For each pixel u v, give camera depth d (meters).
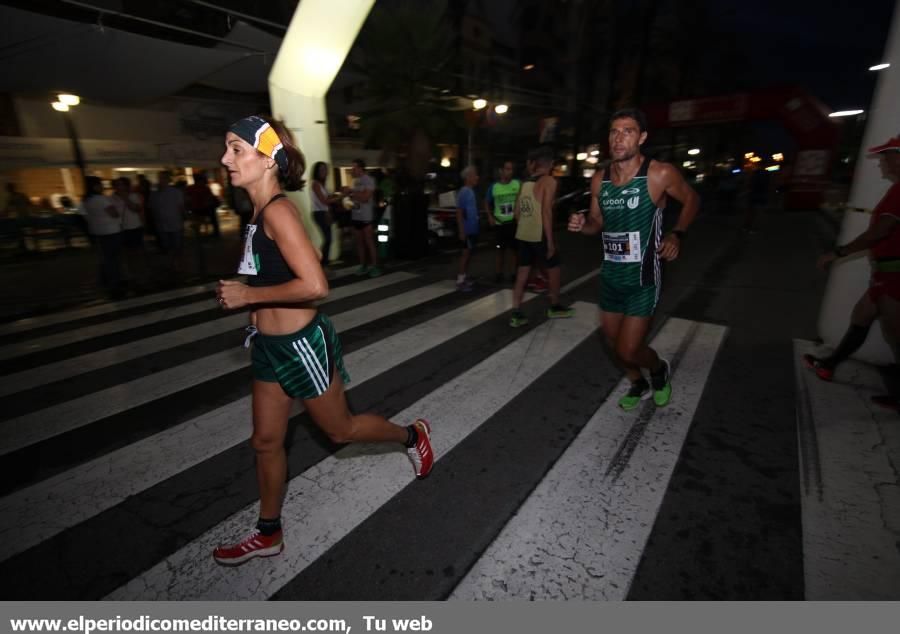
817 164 17.44
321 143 8.34
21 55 8.57
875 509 2.28
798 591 1.85
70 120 10.67
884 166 2.93
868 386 3.49
